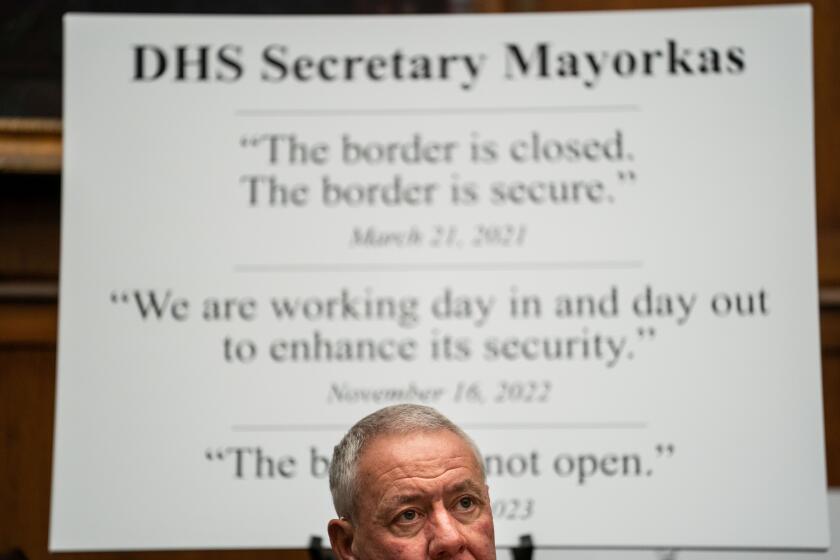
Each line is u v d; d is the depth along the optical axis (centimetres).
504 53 411
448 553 244
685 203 402
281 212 405
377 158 407
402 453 253
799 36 406
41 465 450
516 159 406
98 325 399
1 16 456
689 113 405
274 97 410
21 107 455
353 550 258
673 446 392
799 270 396
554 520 390
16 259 458
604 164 404
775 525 387
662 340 396
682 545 388
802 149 402
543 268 401
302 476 394
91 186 404
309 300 402
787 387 392
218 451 395
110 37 410
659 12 409
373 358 399
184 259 402
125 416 395
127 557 446
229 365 399
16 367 453
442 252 403
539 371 397
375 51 411
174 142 407
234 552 446
